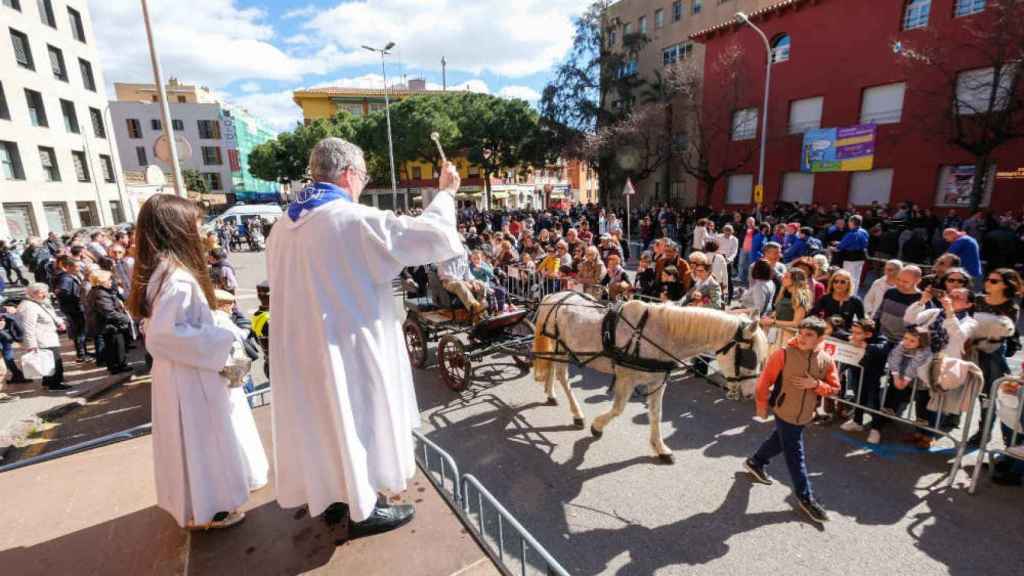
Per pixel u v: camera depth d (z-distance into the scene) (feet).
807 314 18.93
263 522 7.70
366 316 6.53
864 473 14.51
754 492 13.71
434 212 6.92
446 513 7.85
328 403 6.40
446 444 16.92
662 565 11.14
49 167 78.48
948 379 13.44
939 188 58.49
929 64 54.90
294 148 140.56
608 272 28.86
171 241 6.96
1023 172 51.37
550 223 70.54
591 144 96.58
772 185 75.97
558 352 17.10
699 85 86.28
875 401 16.57
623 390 15.83
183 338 6.53
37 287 22.63
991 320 14.62
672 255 26.40
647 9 107.86
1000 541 11.55
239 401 7.97
